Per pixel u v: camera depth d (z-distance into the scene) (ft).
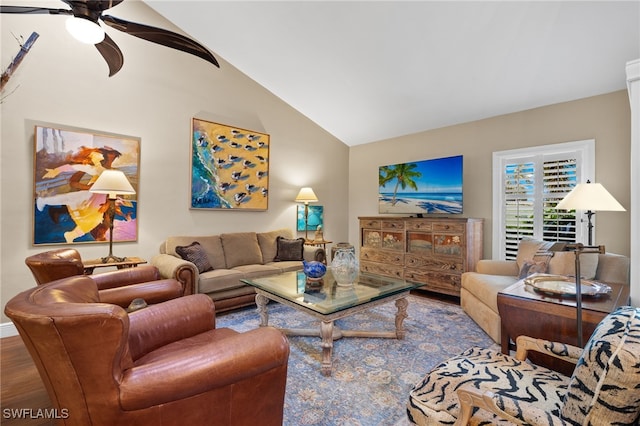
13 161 9.25
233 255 13.19
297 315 10.99
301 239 14.85
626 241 10.25
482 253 13.46
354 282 9.46
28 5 9.44
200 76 13.29
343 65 12.42
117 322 3.14
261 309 9.48
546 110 11.99
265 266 12.92
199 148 13.20
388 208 16.61
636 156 4.77
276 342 4.15
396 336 8.87
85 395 3.21
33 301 3.37
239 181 14.49
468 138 14.17
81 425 3.30
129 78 11.39
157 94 12.08
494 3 8.40
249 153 14.84
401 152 16.79
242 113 14.65
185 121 12.82
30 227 9.52
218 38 12.80
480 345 8.46
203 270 11.51
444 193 14.24
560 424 3.06
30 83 9.46
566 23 8.48
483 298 9.30
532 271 9.57
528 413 3.19
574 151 11.39
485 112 13.24
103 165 10.76
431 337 9.02
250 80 14.93
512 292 6.98
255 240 14.24
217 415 3.75
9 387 6.60
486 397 3.42
